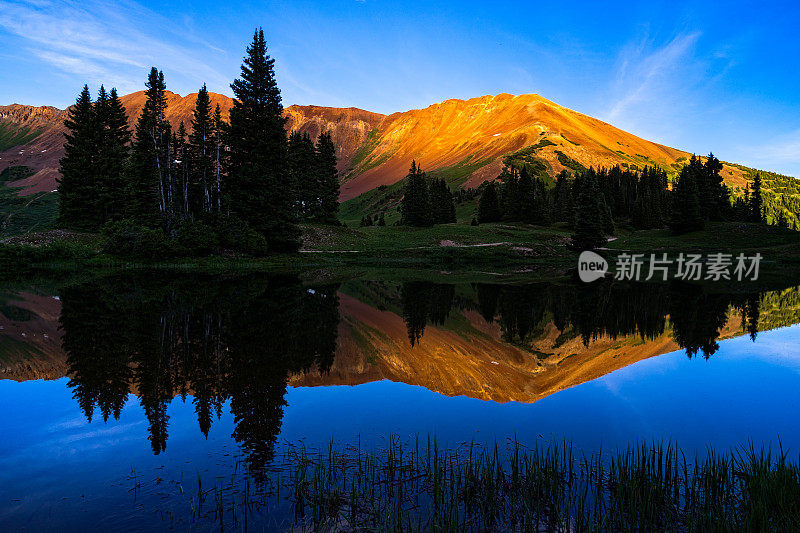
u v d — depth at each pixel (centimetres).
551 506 552
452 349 1442
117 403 888
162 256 4803
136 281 3312
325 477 608
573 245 7350
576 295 2945
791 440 755
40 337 1441
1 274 3812
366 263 5912
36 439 721
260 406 888
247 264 5016
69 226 5859
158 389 972
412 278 4147
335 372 1138
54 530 487
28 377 1041
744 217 10694
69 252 4744
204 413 845
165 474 616
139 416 824
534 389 1048
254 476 614
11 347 1308
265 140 5438
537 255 6912
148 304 2158
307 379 1072
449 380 1110
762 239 7669
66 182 5903
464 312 2206
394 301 2530
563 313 2208
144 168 5475
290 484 594
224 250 5241
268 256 5506
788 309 2345
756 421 845
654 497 557
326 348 1379
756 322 1973
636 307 2412
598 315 2155
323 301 2409
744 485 588
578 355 1398
